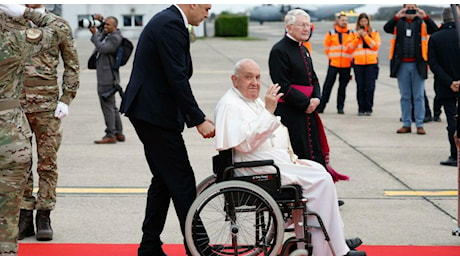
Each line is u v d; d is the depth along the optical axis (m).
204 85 15.77
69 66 5.15
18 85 4.00
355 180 7.14
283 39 5.73
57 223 5.59
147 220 4.71
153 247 4.71
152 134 4.46
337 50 11.69
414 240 5.26
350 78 11.84
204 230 4.56
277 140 4.69
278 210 4.27
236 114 4.48
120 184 6.86
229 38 38.62
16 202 4.05
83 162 7.86
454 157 7.84
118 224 5.57
